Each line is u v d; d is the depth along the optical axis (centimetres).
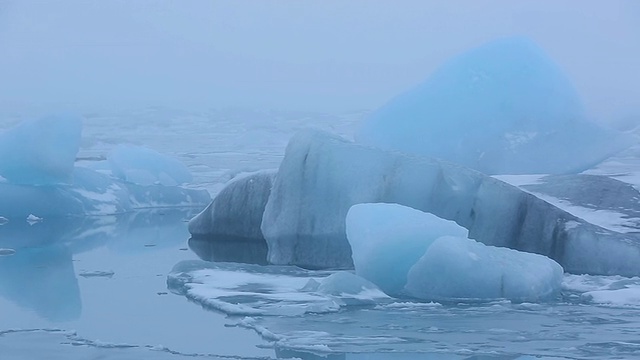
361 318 1183
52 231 2178
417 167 1648
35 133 2494
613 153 2420
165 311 1228
